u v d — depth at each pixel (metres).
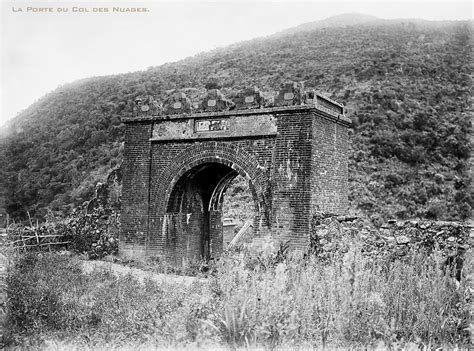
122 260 18.30
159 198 18.11
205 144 17.31
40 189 41.00
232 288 9.07
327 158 16.62
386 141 36.81
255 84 46.94
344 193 17.94
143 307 9.64
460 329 8.12
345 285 8.30
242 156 16.59
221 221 21.45
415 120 39.00
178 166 17.81
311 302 8.07
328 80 44.88
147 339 8.54
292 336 7.46
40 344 8.80
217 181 20.05
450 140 37.19
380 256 13.79
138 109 18.75
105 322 9.45
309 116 15.59
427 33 57.25
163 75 57.19
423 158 36.09
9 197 41.03
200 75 54.31
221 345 7.62
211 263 17.95
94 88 56.88
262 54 57.38
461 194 32.75
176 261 18.38
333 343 7.42
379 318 8.03
